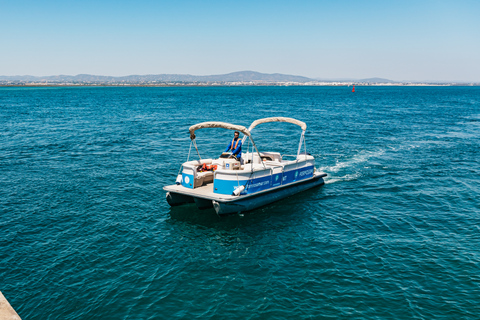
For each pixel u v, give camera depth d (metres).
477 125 41.16
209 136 33.25
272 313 8.02
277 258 10.48
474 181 17.97
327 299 8.52
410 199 15.50
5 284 8.94
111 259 10.23
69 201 14.77
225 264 10.11
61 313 7.97
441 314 7.98
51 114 52.78
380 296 8.62
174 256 10.52
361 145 27.83
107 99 102.06
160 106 73.62
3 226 12.23
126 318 7.83
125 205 14.48
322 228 12.62
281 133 35.34
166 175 18.98
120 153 24.41
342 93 171.25
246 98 114.06
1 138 30.06
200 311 8.08
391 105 79.38
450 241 11.45
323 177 19.02
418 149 26.28
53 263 9.94
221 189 13.59
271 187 14.98
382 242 11.42
